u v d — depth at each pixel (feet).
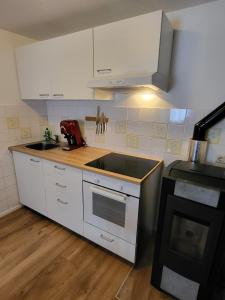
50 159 5.68
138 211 4.41
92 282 4.58
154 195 5.55
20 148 6.76
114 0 4.30
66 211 5.94
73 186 5.47
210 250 3.48
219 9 4.24
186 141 5.24
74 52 5.15
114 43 4.41
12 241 5.84
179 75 4.96
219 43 4.38
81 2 4.41
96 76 4.93
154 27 3.86
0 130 6.60
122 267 5.02
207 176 3.73
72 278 4.66
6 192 7.12
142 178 4.28
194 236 4.06
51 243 5.79
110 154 6.24
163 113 5.41
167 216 3.82
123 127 6.22
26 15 5.10
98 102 6.56
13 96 6.80
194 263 3.73
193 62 4.73
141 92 5.63
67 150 6.61
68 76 5.49
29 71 6.37
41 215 7.22
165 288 4.33
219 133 4.73
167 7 4.55
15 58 6.61
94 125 6.87
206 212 3.35
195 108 4.93
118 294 4.32
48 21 5.46
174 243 4.17
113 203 4.82
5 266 4.95
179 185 3.54
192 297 4.02
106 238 5.21
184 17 4.63
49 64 5.79
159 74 4.23
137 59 4.19
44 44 5.69
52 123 8.16
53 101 7.80
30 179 6.70
